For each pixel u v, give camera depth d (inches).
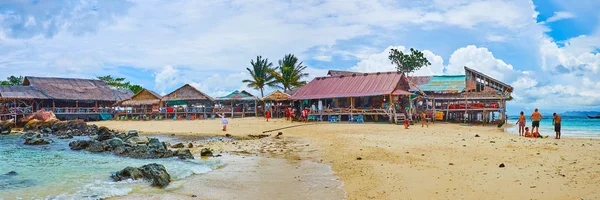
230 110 2274.9
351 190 489.7
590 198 378.9
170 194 480.4
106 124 1925.4
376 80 1801.2
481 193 430.0
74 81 2534.5
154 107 2351.1
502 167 557.9
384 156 721.6
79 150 933.8
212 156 796.0
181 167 661.9
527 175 494.9
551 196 397.1
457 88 1975.9
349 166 646.5
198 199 458.9
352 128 1371.8
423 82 2103.8
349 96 1744.6
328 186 515.8
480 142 873.5
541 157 629.3
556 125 1010.1
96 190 499.5
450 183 485.1
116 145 915.4
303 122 1737.2
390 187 489.4
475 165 586.9
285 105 2116.1
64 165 703.7
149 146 877.8
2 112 2026.3
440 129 1328.7
